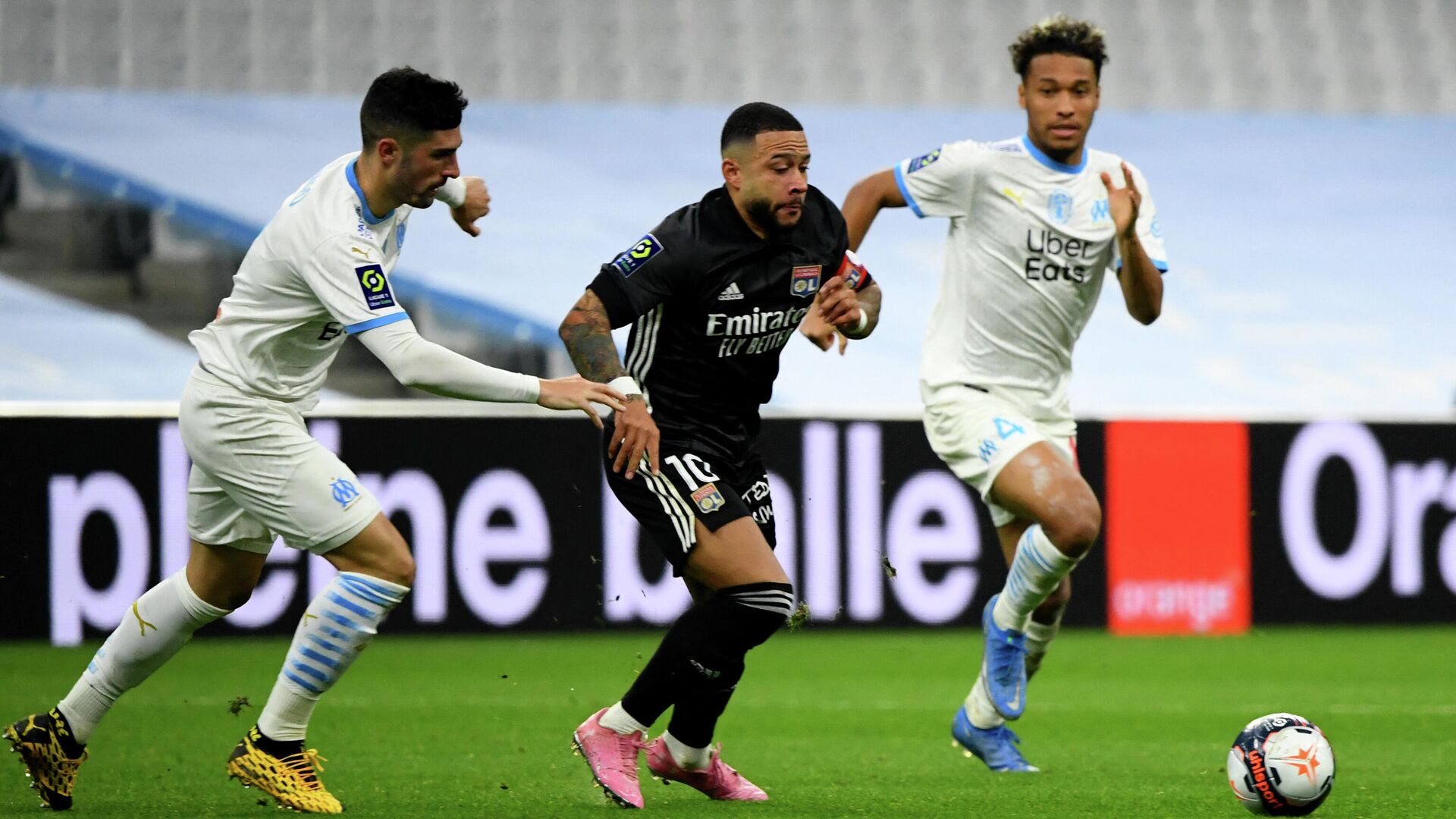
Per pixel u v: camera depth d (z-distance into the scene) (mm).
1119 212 18281
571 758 20000
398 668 31641
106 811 15312
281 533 15008
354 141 58375
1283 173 60969
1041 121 19188
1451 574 39531
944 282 20266
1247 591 39094
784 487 37094
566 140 59469
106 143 56844
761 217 15070
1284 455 39094
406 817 14688
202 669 31078
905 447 37594
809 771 19062
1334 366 57469
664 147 59812
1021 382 19797
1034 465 18328
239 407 14844
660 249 14992
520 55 59844
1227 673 31672
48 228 56094
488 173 58938
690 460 15367
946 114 60625
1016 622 18438
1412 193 60875
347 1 59031
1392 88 61500
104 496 34594
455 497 36344
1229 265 59781
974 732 19016
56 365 54688
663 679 15109
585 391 14336
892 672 31766
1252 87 61094
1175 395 56312
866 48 60812
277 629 35750
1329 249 60062
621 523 37156
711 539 15078
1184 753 21047
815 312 16141
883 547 37562
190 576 15602
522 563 36688
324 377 15648
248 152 57688
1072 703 27078
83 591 34500
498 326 56750
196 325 56438
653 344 15469
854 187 20219
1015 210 19406
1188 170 61125
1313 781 14391
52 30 57062
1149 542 38781
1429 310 59281
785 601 15078
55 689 27844
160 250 56531
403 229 15766
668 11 60719
